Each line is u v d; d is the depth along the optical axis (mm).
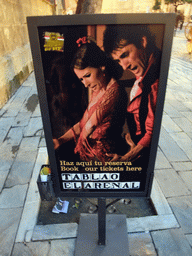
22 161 3518
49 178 1591
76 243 2121
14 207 2621
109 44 1082
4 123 4887
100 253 2014
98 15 1002
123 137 1385
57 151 1469
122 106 1265
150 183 1578
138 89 1207
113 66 1141
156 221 2348
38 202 2666
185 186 2908
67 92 1234
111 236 2172
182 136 4230
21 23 8414
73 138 1403
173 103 5895
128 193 1651
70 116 1320
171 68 9773
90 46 1091
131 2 33688
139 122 1319
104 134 1376
